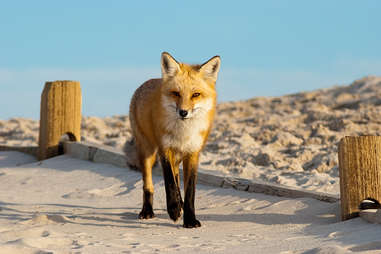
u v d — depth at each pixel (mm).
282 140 24422
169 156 12219
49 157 25125
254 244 9109
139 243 9469
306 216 12031
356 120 28094
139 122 13656
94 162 22828
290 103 44125
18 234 10148
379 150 10922
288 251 8102
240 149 23188
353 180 10930
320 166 18641
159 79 13633
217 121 37219
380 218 9766
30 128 40781
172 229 11531
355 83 47156
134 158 15508
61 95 25312
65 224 11930
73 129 25641
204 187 16703
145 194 13258
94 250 8648
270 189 14656
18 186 19953
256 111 41969
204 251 8570
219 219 12555
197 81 11875
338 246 7695
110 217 13211
